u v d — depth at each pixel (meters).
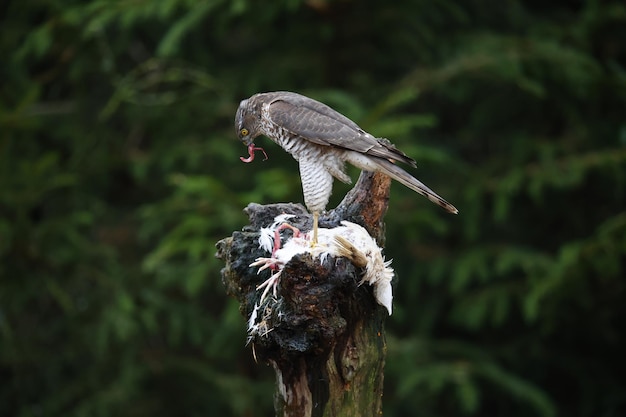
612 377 14.60
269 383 13.37
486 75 13.07
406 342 13.12
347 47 13.60
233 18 13.60
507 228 14.76
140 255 14.12
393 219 12.39
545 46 12.84
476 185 13.05
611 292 13.83
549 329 12.95
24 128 12.13
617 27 13.74
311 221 6.87
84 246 12.79
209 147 12.88
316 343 5.99
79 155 13.39
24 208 12.06
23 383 13.88
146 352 13.81
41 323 14.33
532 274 12.55
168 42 11.48
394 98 10.76
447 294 14.16
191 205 11.42
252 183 13.28
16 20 13.99
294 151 7.24
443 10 14.30
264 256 6.51
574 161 12.69
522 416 14.69
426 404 14.14
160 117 13.30
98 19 11.88
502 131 14.70
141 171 13.02
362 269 6.08
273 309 6.09
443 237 14.40
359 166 6.95
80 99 14.06
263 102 7.46
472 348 13.40
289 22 13.74
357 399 6.31
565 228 14.85
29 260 12.59
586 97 13.20
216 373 13.48
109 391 13.00
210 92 13.30
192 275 11.84
